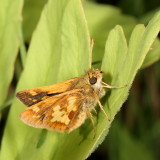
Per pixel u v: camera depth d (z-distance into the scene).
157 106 0.20
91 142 0.11
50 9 0.13
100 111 0.12
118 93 0.12
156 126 0.20
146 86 0.21
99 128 0.11
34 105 0.13
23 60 0.15
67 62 0.13
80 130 0.12
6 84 0.14
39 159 0.13
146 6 0.21
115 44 0.12
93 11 0.17
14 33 0.15
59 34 0.13
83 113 0.12
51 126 0.13
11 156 0.13
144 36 0.11
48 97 0.13
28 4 0.18
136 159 0.19
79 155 0.11
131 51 0.11
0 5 0.15
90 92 0.12
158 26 0.11
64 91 0.13
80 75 0.13
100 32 0.16
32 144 0.13
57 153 0.12
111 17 0.17
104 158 0.20
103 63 0.12
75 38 0.12
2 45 0.15
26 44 0.18
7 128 0.14
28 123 0.13
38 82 0.13
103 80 0.12
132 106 0.20
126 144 0.19
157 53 0.14
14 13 0.15
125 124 0.20
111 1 0.22
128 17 0.17
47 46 0.13
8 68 0.14
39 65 0.14
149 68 0.20
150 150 0.19
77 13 0.12
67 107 0.13
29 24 0.17
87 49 0.12
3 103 0.15
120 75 0.12
